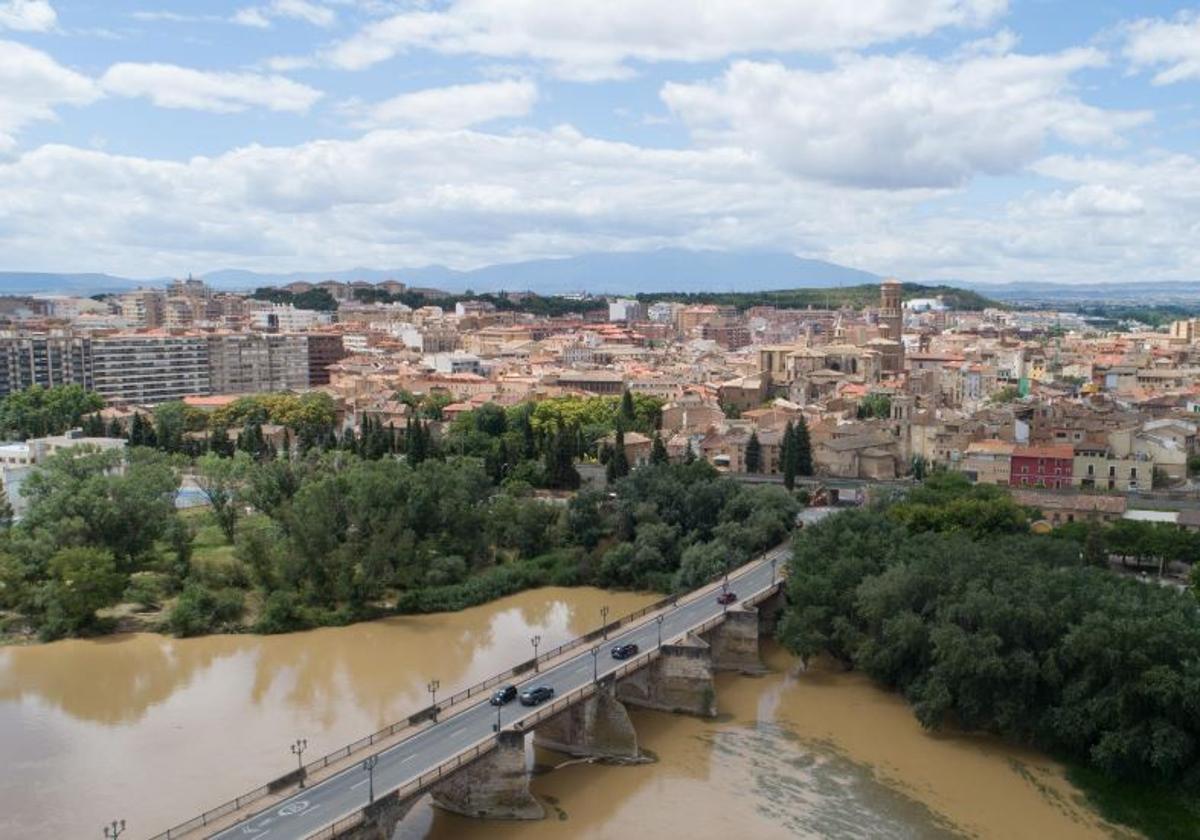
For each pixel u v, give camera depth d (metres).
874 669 141.25
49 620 166.75
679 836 104.19
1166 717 111.56
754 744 127.12
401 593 188.88
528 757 124.00
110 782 114.06
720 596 161.62
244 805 95.94
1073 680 120.69
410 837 104.25
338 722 131.38
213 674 150.75
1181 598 130.75
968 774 118.38
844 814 109.00
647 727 133.00
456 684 145.50
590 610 186.12
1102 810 110.12
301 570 180.88
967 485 199.88
